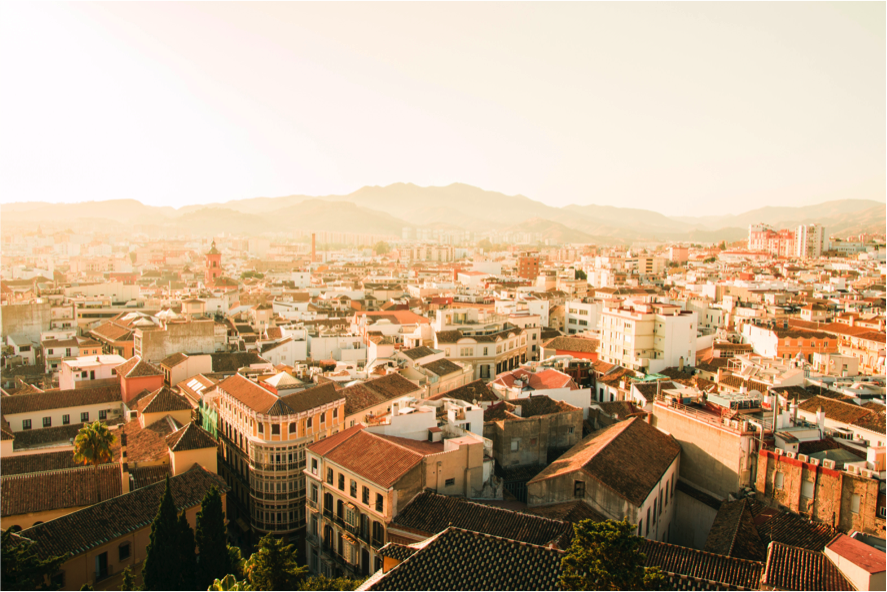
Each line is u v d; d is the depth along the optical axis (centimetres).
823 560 5297
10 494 7362
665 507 7781
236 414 9644
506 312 19012
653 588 4666
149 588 6391
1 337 18100
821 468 6494
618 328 14625
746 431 7438
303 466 8975
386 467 7038
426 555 5100
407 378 12344
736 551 6003
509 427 8906
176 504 7744
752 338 17212
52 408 11119
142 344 14750
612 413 10394
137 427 10400
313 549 8044
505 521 6341
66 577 6644
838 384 12094
